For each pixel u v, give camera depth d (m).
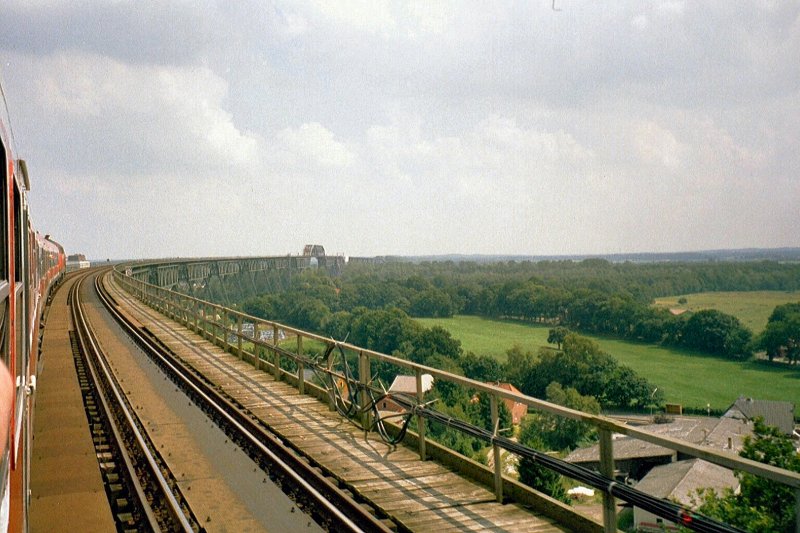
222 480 7.32
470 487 6.61
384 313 74.19
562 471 5.06
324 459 7.68
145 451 7.82
